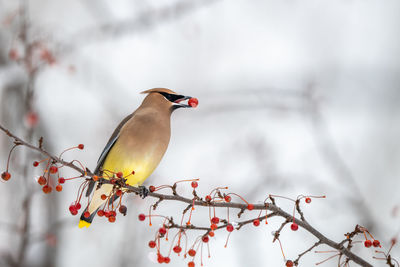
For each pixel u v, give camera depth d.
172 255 12.44
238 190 13.51
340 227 12.80
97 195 8.12
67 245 12.20
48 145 13.03
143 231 12.52
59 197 11.91
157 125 8.41
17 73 11.46
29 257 10.97
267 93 15.84
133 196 12.41
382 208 13.83
